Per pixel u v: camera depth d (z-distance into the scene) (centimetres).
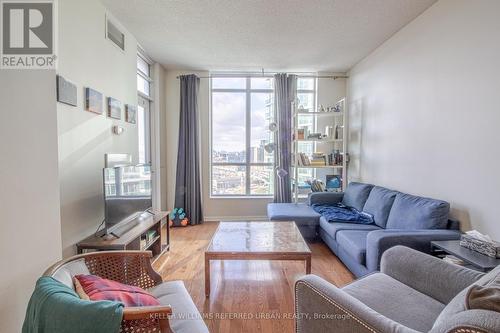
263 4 252
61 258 185
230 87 471
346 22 287
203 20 282
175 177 460
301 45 348
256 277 257
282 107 451
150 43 341
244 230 277
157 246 302
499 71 189
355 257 233
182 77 441
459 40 222
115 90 278
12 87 170
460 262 172
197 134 447
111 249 207
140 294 129
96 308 98
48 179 181
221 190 482
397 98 312
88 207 230
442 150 243
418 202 247
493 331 72
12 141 169
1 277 165
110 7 257
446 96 237
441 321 92
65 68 200
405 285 152
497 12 189
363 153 400
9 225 168
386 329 95
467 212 216
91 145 234
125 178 247
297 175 425
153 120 424
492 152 195
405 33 296
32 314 105
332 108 428
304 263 288
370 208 315
